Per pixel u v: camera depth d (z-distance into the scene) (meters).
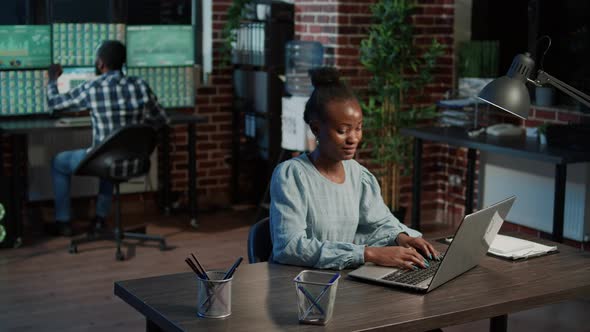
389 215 2.81
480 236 2.47
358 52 5.82
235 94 6.80
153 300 2.21
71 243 5.41
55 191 5.80
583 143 4.57
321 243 2.53
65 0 6.15
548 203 5.37
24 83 5.96
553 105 5.33
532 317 4.26
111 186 5.83
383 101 5.77
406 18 5.86
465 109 5.55
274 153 6.46
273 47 6.29
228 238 5.85
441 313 2.15
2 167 5.73
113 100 5.40
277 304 2.19
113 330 4.00
